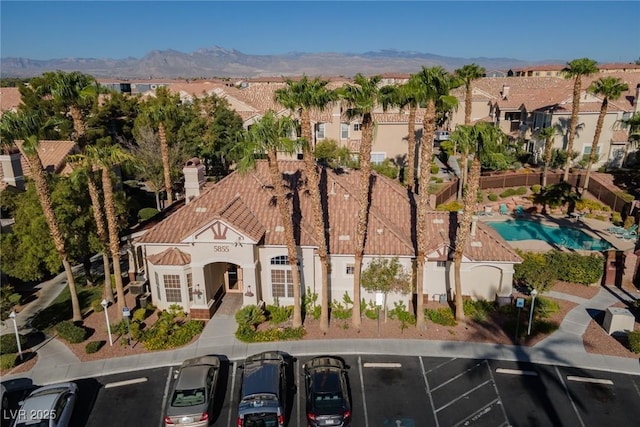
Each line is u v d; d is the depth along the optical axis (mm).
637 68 102938
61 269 34688
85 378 22609
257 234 26828
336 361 22156
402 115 56906
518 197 47562
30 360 23922
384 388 21594
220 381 22266
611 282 31094
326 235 28016
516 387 21484
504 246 27781
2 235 27859
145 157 45844
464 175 46406
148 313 28172
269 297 28453
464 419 19719
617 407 20203
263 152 23188
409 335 25500
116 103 59688
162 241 27672
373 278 25547
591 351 23891
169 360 23797
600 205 45062
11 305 24969
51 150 41844
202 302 27250
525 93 67312
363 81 21031
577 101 44375
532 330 25609
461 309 26406
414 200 31438
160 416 20234
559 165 54594
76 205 28219
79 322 27141
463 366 22984
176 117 48750
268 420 18500
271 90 76562
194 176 31562
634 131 53031
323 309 25781
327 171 31391
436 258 27578
